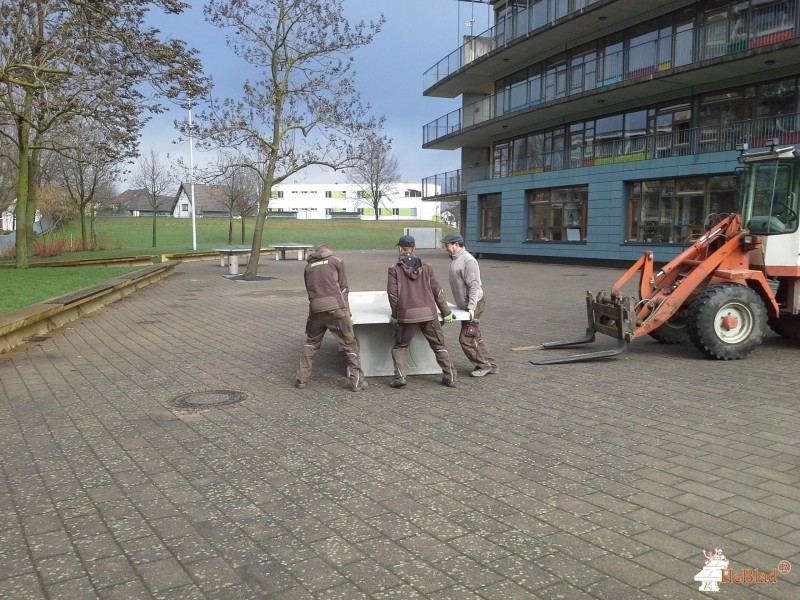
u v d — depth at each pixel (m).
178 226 69.50
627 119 29.22
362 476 4.59
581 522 3.84
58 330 11.52
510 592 3.10
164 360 8.77
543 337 10.34
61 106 19.11
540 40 31.22
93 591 3.12
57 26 17.42
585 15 27.42
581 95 28.27
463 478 4.54
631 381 7.37
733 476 4.52
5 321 9.38
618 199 27.62
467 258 7.49
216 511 4.03
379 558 3.44
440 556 3.45
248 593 3.11
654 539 3.62
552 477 4.54
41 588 3.15
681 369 7.98
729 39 23.28
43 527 3.81
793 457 4.89
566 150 31.33
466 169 40.41
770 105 23.36
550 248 31.80
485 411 6.20
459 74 38.12
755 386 7.08
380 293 9.80
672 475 4.55
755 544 3.55
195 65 18.42
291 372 8.01
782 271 8.70
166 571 3.31
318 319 7.04
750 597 3.05
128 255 34.75
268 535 3.70
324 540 3.64
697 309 8.32
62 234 47.09
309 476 4.60
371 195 95.94
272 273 25.59
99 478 4.57
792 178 8.62
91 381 7.54
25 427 5.75
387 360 7.79
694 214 24.81
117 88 18.28
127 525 3.84
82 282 17.23
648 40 27.45
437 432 5.57
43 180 39.62
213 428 5.72
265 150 22.22
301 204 113.94
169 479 4.55
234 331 11.27
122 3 17.42
